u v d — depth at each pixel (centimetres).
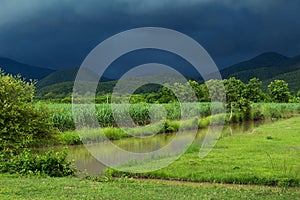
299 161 1828
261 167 1694
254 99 6112
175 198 1139
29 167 1622
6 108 1891
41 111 2058
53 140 2162
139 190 1277
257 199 1152
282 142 2495
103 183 1420
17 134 1911
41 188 1269
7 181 1398
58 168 1642
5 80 1964
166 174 1612
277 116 5450
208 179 1542
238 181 1502
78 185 1345
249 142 2500
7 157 1762
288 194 1236
